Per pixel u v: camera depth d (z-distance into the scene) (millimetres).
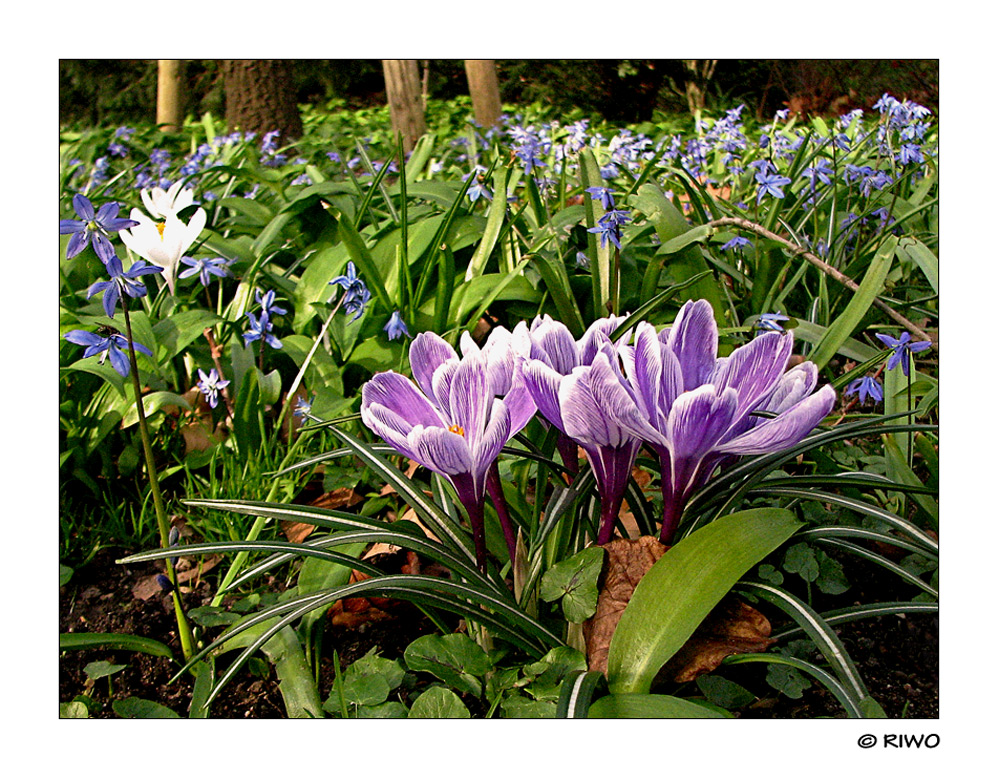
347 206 3324
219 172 3928
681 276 2559
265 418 2629
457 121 8383
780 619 1724
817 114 5840
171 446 2527
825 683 1265
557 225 2871
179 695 1694
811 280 3016
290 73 7355
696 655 1432
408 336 2299
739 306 2939
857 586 1849
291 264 3338
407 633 1801
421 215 3123
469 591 1428
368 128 8500
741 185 4023
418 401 1482
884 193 3115
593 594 1399
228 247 3062
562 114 7980
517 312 2758
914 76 5207
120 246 3057
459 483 1404
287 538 2170
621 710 1269
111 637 1727
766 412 1396
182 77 8250
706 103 7574
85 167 5672
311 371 2527
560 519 1552
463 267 3010
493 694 1438
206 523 2119
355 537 1504
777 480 1579
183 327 2479
